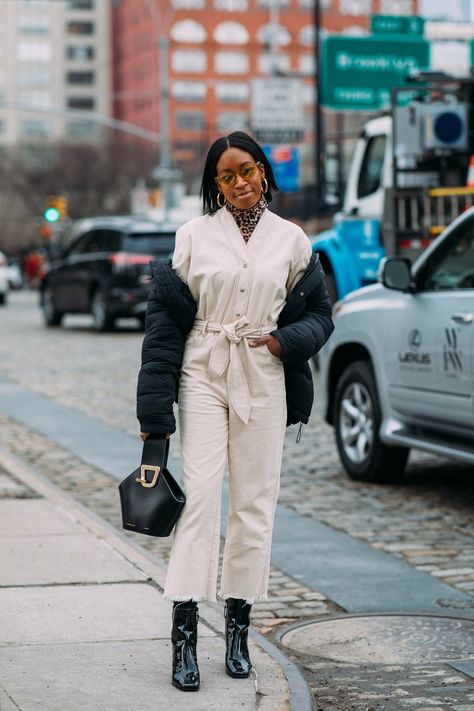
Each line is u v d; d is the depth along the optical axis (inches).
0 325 1199.6
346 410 401.4
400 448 385.4
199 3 5251.0
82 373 743.7
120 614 235.8
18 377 724.7
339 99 1312.7
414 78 594.9
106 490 389.1
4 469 403.5
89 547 291.0
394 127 584.1
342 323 397.7
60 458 450.9
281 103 1228.5
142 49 5575.8
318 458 446.6
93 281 1063.0
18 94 6766.7
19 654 211.3
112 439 495.8
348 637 239.9
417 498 372.5
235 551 200.5
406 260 359.6
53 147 3981.3
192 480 195.0
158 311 197.2
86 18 6796.3
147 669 204.5
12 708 185.0
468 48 1273.4
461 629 244.7
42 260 2319.1
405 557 301.3
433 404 351.6
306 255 201.6
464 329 334.3
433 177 604.7
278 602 264.2
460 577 282.8
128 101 5910.4
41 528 311.9
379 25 1325.0
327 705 203.2
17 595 248.7
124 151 3919.8
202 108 5270.7
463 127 585.0
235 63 5275.6
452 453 344.2
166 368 196.2
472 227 344.8
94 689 194.4
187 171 3777.1
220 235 196.9
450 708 201.6
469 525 335.9
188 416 197.3
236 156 194.5
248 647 218.7
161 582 259.8
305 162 2241.6
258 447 198.8
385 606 260.7
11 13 6727.4
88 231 1101.1
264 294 196.5
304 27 5285.4
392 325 370.6
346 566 292.8
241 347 197.2
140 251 1034.1
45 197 3875.5
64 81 6806.1
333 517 346.0
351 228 616.7
